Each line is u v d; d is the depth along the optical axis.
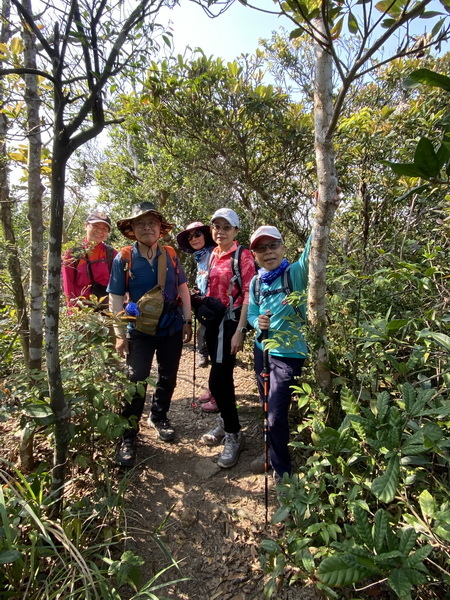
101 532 2.04
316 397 2.19
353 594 1.71
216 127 3.70
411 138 3.11
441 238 2.84
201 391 3.90
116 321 2.32
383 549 1.34
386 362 2.19
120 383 2.38
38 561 1.73
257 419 3.20
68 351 2.38
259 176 4.11
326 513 1.89
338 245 3.72
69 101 1.46
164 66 3.28
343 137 3.50
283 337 2.31
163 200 5.70
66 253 3.07
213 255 3.08
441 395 1.87
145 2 1.32
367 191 3.47
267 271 2.50
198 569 2.00
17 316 2.44
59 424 1.82
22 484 2.02
